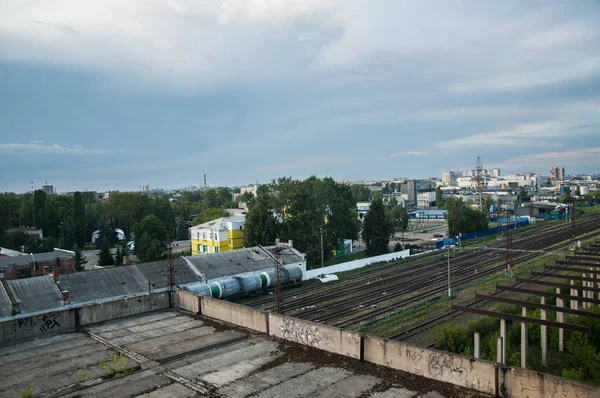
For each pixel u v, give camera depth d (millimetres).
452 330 25672
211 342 16406
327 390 12047
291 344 15844
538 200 168375
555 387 10211
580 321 26688
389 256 64250
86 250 85562
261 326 17344
